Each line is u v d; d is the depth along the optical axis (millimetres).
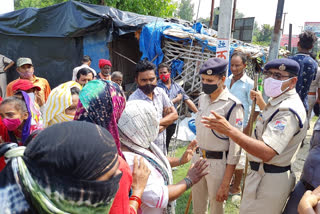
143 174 1230
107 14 6367
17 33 7438
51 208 639
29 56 7645
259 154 1719
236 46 7996
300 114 1766
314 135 1813
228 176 2154
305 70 3678
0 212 618
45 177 638
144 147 1426
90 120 1116
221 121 1706
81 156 639
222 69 2129
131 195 1164
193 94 7047
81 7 6555
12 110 2027
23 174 643
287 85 1856
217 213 2346
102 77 5445
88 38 7008
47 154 635
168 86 4133
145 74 2723
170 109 3016
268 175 1911
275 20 4473
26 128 2158
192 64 6746
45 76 7594
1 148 757
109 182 700
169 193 1375
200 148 2330
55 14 6945
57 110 2176
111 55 7242
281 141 1713
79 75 3768
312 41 3678
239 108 2166
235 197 3367
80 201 667
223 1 3635
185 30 6914
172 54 6742
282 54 11953
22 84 2988
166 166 1533
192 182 1492
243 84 3668
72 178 646
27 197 648
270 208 1932
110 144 712
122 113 1362
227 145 2207
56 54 7352
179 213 2990
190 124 5527
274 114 1842
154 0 12203
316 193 1302
